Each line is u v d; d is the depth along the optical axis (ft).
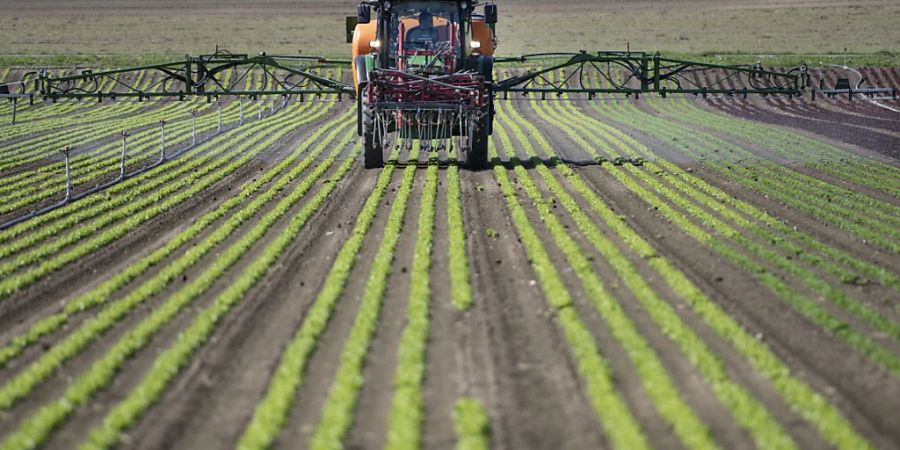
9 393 124.16
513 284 170.91
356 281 176.14
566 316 147.02
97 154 377.71
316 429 110.83
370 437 109.19
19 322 159.84
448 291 167.73
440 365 131.23
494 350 136.05
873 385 121.70
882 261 191.31
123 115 580.71
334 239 213.46
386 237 209.56
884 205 251.39
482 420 109.50
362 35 321.93
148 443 109.40
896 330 141.08
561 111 599.16
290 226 226.17
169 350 137.28
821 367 128.26
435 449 105.29
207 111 595.06
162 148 356.59
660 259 183.83
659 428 108.68
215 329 149.18
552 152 372.99
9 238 227.20
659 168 320.09
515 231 218.38
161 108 619.26
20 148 401.70
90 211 254.88
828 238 212.23
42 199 279.69
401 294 166.40
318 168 325.62
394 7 306.76
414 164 324.60
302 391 123.54
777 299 159.84
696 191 270.46
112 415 115.14
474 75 297.53
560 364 129.59
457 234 210.79
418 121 300.40
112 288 174.70
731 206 252.01
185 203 266.16
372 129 306.55
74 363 137.49
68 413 118.52
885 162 335.88
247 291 170.81
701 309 150.51
